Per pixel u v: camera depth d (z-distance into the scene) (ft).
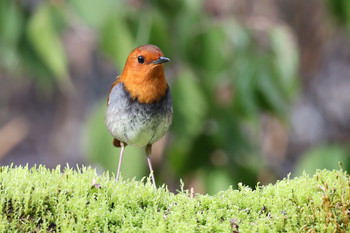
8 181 20.67
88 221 19.81
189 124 35.42
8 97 69.00
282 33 35.99
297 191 21.27
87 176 22.06
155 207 20.76
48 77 38.24
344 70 66.95
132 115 26.58
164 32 34.14
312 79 63.72
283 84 35.29
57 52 35.17
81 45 62.64
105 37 33.94
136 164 34.94
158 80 26.45
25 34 36.88
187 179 38.24
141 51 26.17
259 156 38.91
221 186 36.83
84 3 33.99
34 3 44.83
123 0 34.60
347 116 64.80
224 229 20.12
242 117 36.65
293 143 63.31
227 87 36.99
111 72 64.95
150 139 27.53
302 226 19.93
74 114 66.85
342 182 21.24
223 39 35.12
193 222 20.29
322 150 38.01
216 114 36.83
